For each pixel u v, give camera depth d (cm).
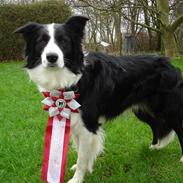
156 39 757
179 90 152
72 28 128
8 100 265
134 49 757
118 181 140
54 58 119
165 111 154
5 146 171
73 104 126
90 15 734
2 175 144
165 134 160
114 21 752
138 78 146
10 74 407
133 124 203
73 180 136
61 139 132
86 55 133
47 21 587
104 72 136
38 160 158
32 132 192
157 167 152
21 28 129
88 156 133
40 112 233
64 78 127
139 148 170
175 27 478
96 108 133
